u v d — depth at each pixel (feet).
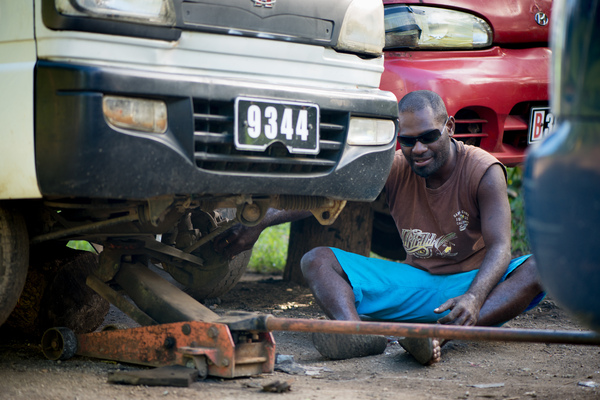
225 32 8.32
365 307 10.93
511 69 12.73
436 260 11.11
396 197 11.33
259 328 8.09
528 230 5.41
